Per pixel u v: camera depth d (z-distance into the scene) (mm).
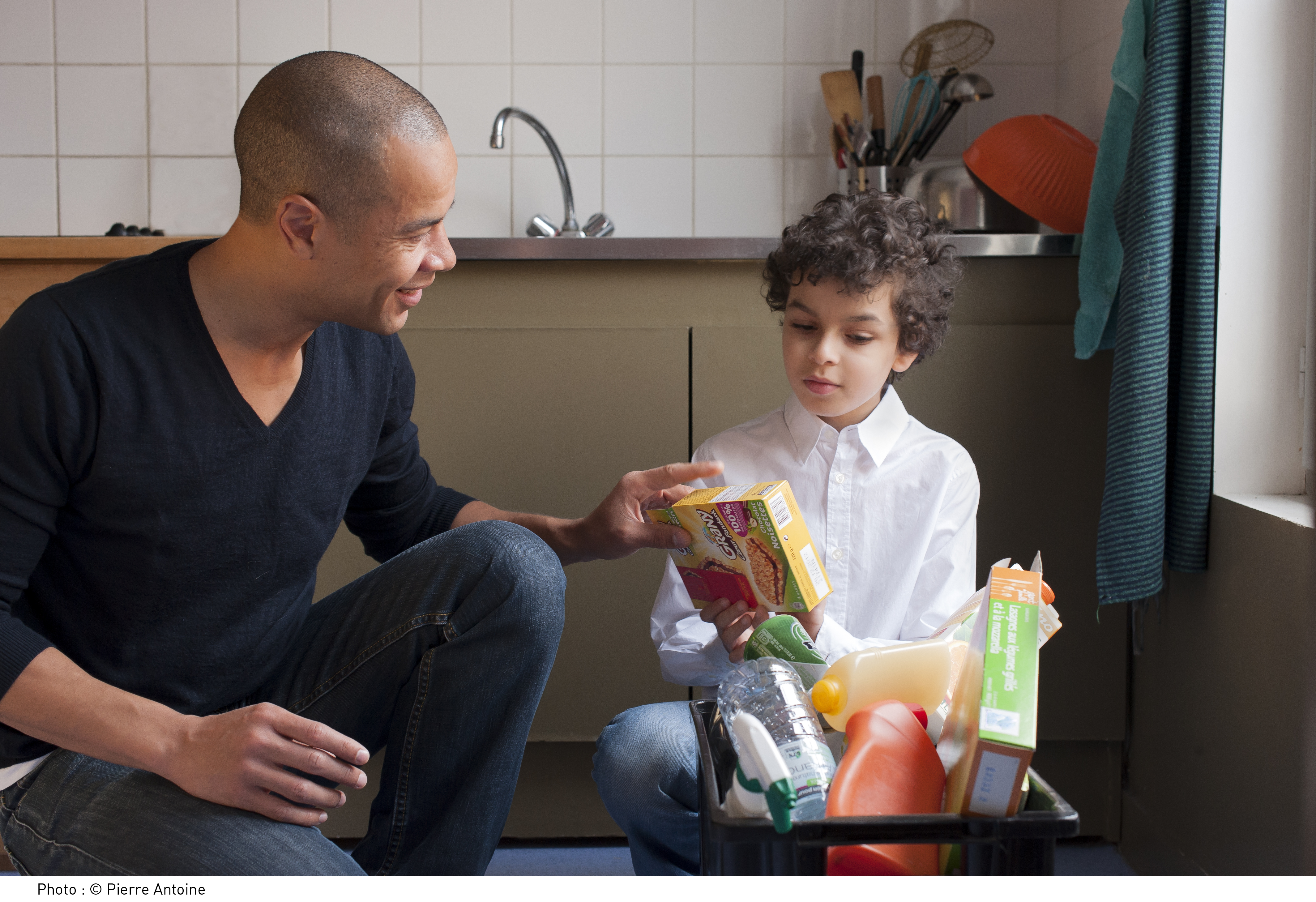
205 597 953
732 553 955
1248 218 1316
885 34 2090
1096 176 1422
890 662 852
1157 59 1294
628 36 2105
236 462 925
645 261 1545
